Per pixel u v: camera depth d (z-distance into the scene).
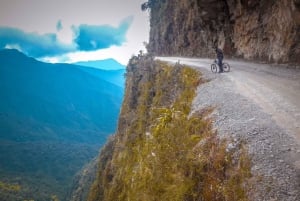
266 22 30.31
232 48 41.09
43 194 189.50
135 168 19.92
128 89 50.09
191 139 12.23
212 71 25.41
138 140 25.84
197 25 55.75
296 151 9.10
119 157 33.88
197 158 10.52
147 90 32.72
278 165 8.49
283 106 13.11
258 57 31.52
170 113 17.36
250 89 16.88
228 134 10.83
